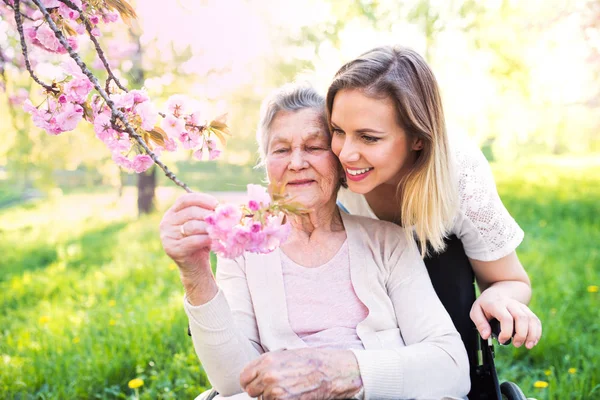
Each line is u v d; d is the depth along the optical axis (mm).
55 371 3172
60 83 1663
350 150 1749
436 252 2051
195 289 1569
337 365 1549
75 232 8797
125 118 1522
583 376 2922
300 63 8203
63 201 13352
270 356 1530
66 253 6777
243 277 1854
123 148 1622
